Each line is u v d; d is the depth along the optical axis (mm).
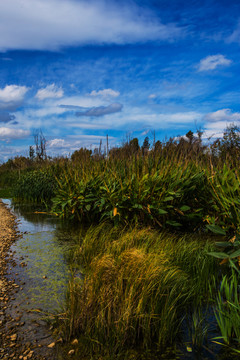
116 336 2098
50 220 6711
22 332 2250
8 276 3379
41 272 3486
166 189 5348
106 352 1997
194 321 2240
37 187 9594
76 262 3783
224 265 3402
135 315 2199
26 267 3662
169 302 2395
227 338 2096
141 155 6355
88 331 2174
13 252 4281
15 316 2494
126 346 2076
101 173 6660
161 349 2041
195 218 5270
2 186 15867
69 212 6645
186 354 1981
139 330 2205
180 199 5328
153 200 5164
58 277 3330
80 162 8297
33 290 3002
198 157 6242
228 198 3965
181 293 2646
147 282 2459
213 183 4887
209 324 2324
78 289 2572
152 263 2705
